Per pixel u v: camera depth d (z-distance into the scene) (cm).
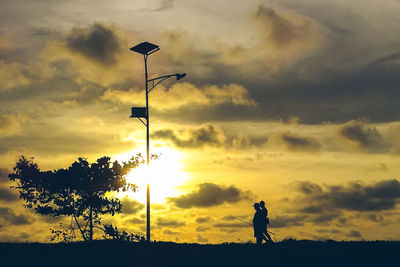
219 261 2692
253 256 2741
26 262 2731
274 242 2991
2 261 2747
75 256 2856
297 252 2788
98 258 2816
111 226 4109
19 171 4053
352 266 2548
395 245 2959
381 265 2555
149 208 3550
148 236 3469
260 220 2905
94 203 4016
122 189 4147
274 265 2573
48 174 4025
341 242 3103
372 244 2998
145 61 3806
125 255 2867
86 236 4128
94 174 4078
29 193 4066
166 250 2962
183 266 2634
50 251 2975
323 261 2633
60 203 4047
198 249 2967
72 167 4062
